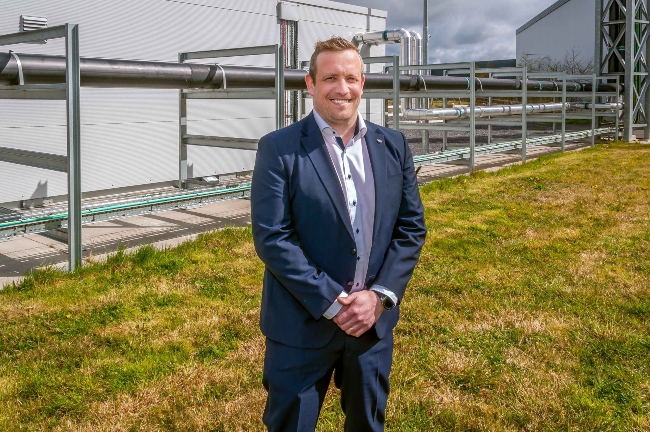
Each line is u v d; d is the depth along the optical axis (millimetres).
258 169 2160
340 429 3107
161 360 3842
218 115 10188
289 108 11484
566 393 3480
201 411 3246
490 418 3232
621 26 18984
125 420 3168
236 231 6852
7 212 6277
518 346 4137
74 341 4102
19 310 4582
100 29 8477
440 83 11883
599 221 7707
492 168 12836
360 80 2193
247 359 3871
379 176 2215
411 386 3553
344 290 2188
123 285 5176
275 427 2184
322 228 2137
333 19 12367
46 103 8156
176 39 9484
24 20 7664
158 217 8094
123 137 8938
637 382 3621
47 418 3195
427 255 6246
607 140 18672
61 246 6574
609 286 5340
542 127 24562
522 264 5996
